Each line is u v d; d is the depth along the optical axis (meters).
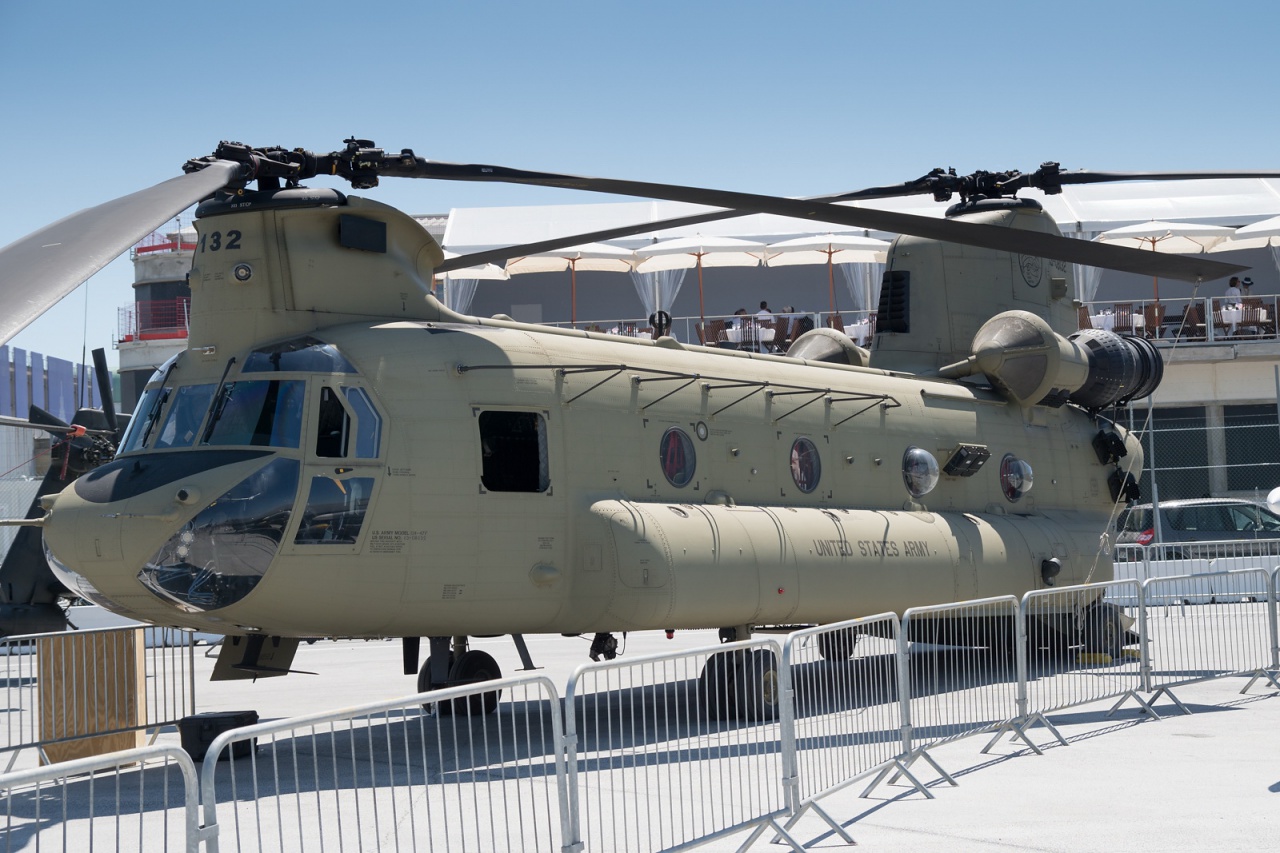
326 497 10.05
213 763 4.89
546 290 39.00
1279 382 28.23
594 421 11.68
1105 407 18.19
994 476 16.03
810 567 12.66
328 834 7.71
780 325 31.44
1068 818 7.96
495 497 10.84
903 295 16.91
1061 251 11.86
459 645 12.99
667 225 13.63
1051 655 12.65
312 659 20.81
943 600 14.20
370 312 11.16
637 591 11.15
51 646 10.55
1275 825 7.71
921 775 9.45
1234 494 34.12
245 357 10.48
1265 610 14.36
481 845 7.31
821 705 8.41
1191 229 30.53
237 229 10.78
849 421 14.27
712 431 12.75
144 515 9.62
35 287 5.80
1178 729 11.40
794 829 7.79
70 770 4.42
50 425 17.23
